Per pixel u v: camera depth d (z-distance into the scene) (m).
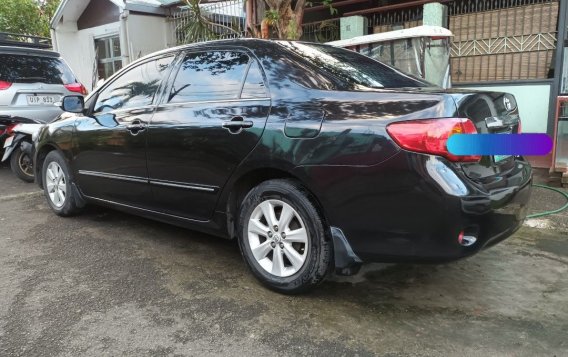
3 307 3.15
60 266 3.85
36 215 5.37
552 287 3.40
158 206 4.06
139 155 4.07
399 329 2.85
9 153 7.12
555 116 6.36
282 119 3.10
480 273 3.65
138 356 2.61
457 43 7.82
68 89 8.05
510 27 7.34
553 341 2.71
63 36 13.64
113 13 12.66
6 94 7.29
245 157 3.27
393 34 6.64
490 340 2.72
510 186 2.85
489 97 2.96
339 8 9.34
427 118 2.60
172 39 11.98
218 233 3.67
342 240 2.91
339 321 2.95
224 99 3.53
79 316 3.04
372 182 2.73
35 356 2.61
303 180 2.99
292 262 3.17
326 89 3.06
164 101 3.96
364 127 2.76
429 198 2.58
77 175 4.89
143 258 4.01
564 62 6.78
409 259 2.73
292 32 6.46
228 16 9.89
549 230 4.58
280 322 2.94
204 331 2.85
